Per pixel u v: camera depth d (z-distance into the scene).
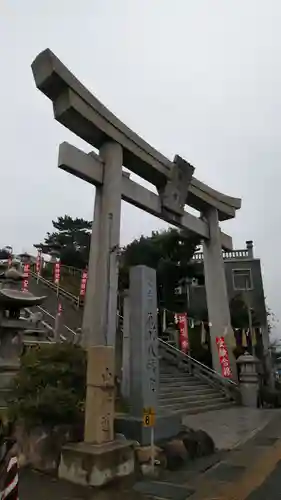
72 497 6.20
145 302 10.27
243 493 6.54
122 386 11.17
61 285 32.75
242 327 28.83
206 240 26.48
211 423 14.09
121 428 8.86
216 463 8.58
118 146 19.00
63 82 16.58
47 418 8.08
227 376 21.97
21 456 7.79
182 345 23.41
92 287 16.91
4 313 13.61
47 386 8.43
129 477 7.13
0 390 10.44
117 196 18.16
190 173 23.44
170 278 35.22
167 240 35.12
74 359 9.20
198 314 32.34
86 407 7.41
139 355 9.74
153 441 8.09
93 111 17.77
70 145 16.94
